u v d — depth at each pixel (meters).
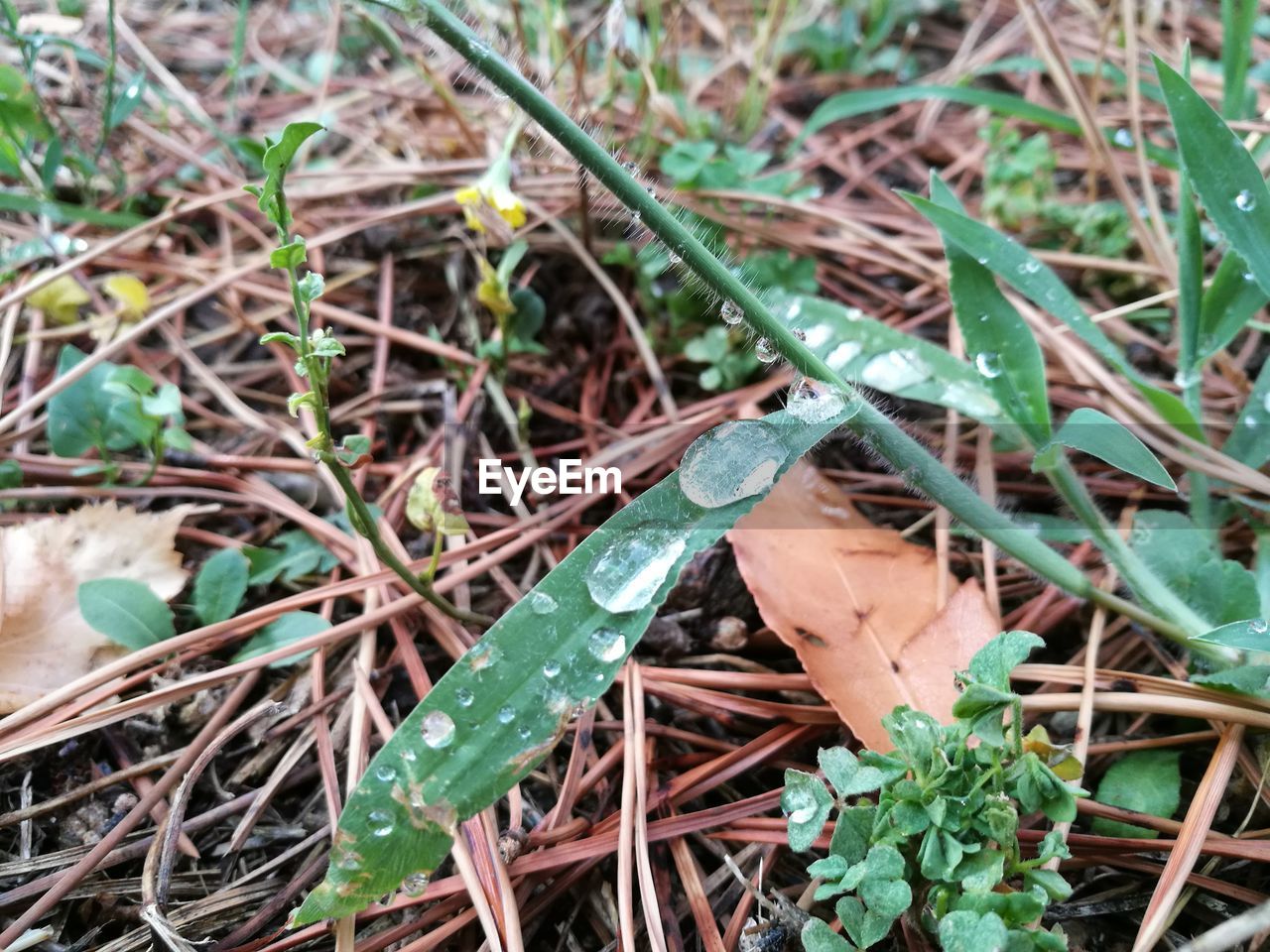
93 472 0.18
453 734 0.11
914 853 0.12
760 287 0.20
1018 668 0.15
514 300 0.20
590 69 0.26
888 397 0.20
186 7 0.31
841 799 0.12
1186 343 0.16
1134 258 0.22
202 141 0.25
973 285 0.16
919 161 0.26
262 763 0.15
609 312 0.22
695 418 0.19
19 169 0.20
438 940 0.13
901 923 0.12
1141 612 0.15
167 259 0.22
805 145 0.27
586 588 0.12
